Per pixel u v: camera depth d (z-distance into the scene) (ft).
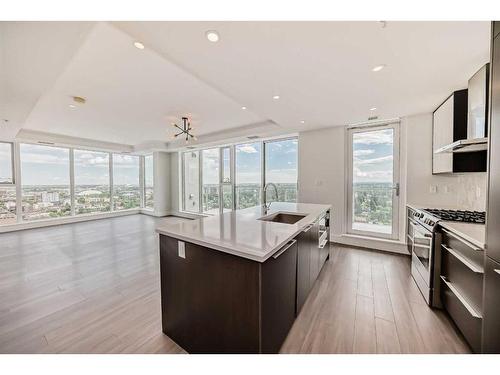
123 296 7.42
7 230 17.19
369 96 8.70
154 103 11.30
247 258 4.01
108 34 5.81
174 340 5.34
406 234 11.51
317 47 5.41
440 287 6.66
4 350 5.00
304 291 6.56
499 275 3.86
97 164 23.79
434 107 10.02
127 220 22.45
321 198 14.33
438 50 5.54
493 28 3.97
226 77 7.04
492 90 4.01
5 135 15.16
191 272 4.93
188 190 25.38
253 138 17.93
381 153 12.77
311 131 14.65
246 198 20.26
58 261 10.67
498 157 3.85
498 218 3.88
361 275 9.20
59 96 10.25
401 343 5.29
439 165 9.77
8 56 5.70
